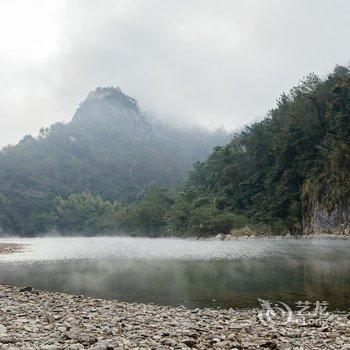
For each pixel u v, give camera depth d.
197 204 134.75
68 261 46.69
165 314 16.44
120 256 54.12
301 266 35.19
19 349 9.48
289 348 10.62
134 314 16.12
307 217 99.25
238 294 22.38
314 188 97.75
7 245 92.31
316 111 108.12
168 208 157.00
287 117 120.44
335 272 30.27
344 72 119.31
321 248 59.53
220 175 136.75
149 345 10.44
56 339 10.65
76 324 13.22
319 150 101.44
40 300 19.55
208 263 41.03
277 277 28.45
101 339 10.94
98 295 22.92
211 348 10.52
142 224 161.75
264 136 125.62
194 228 120.69
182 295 22.50
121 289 24.89
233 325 13.88
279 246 66.88
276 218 104.50
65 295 21.70
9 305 17.41
